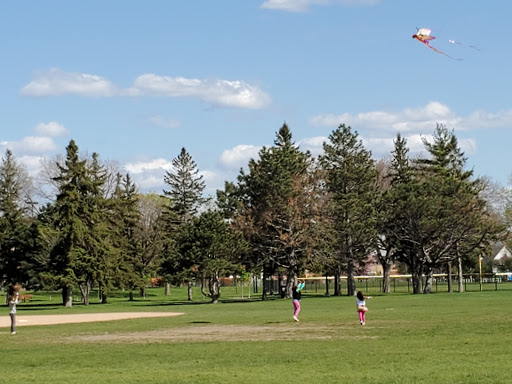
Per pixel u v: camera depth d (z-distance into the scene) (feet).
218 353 87.30
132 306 263.70
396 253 318.24
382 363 73.31
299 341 99.96
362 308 126.31
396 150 333.83
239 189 316.60
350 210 291.58
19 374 73.10
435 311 157.89
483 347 84.64
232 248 278.26
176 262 273.33
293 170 303.27
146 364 78.84
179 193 447.83
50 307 272.10
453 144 320.29
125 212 336.29
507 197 390.01
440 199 282.77
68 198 280.51
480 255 321.11
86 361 83.51
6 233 308.40
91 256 280.31
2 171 402.93
